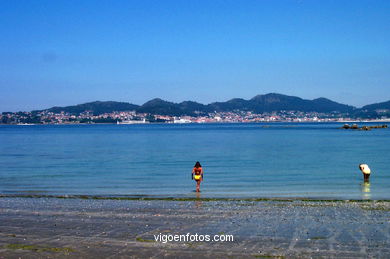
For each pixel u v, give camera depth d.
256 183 27.69
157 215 16.70
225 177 30.81
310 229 14.18
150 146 69.94
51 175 32.59
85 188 25.91
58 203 19.97
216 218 16.06
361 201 20.16
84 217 16.41
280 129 178.62
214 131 155.88
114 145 73.81
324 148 62.09
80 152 57.75
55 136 119.81
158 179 30.11
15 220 15.89
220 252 11.69
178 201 20.53
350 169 35.44
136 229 14.31
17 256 11.44
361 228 14.25
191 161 43.47
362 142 77.75
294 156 48.62
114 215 16.75
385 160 43.09
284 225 14.79
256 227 14.51
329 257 11.23
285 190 24.62
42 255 11.52
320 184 27.12
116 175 32.41
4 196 22.61
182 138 99.50
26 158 48.41
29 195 23.00
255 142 79.38
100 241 12.81
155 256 11.38
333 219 15.73
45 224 15.17
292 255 11.41
